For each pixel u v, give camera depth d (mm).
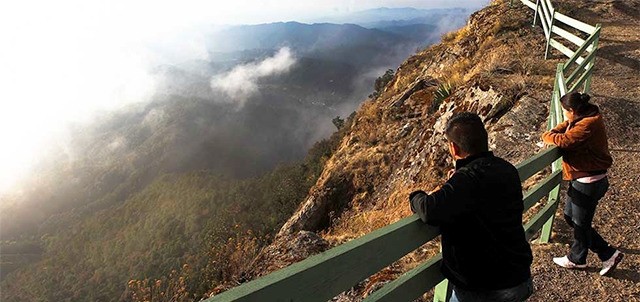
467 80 12352
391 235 1843
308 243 7086
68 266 157125
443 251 2115
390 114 14375
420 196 1978
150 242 148000
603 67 11633
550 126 6695
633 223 5320
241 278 6750
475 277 1991
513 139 8406
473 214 1925
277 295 1287
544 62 11680
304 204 13102
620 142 7941
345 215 11602
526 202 3697
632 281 4223
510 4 17297
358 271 1663
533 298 4133
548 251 4848
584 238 4160
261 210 38906
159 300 9250
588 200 3914
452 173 2168
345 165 13227
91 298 120125
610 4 16906
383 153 12836
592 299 4031
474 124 2037
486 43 14477
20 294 142000
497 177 1960
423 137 11406
